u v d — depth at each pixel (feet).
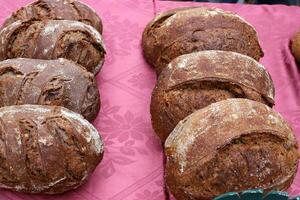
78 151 4.33
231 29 5.26
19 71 4.70
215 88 4.68
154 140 4.93
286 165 4.20
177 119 4.64
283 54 5.91
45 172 4.25
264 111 4.31
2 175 4.27
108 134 4.96
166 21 5.41
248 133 4.12
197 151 4.15
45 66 4.76
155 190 4.55
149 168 4.70
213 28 5.24
